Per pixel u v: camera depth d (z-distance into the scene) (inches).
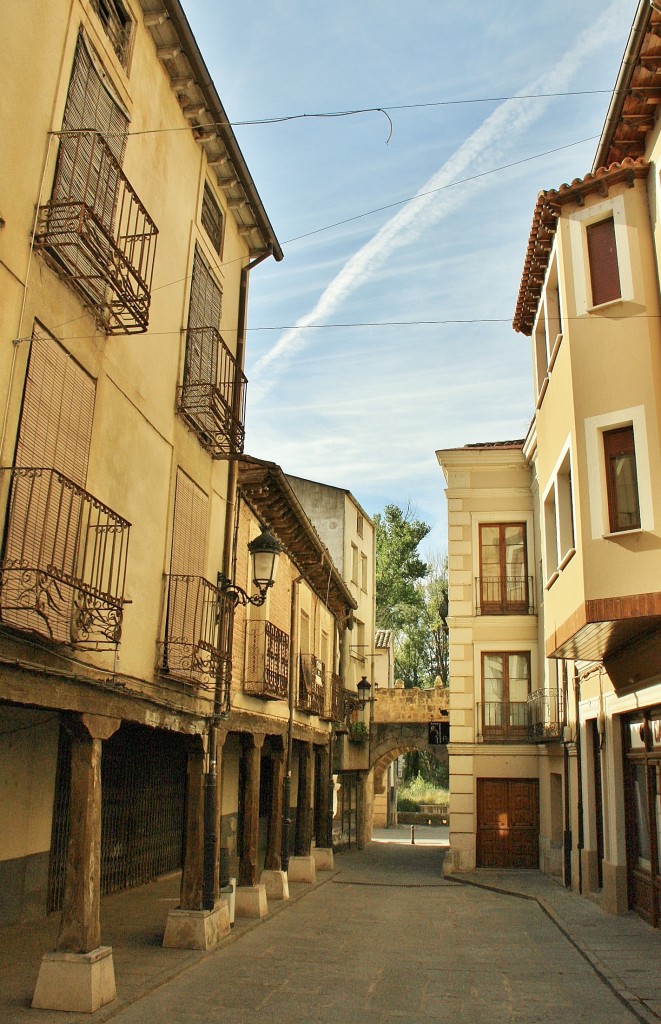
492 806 888.9
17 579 252.1
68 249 309.0
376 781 1797.5
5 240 268.7
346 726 1084.5
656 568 410.0
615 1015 316.8
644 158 458.9
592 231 482.0
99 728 320.5
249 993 341.1
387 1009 325.4
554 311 562.6
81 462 322.7
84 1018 282.5
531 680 908.0
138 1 386.6
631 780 542.3
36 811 425.7
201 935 414.3
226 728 502.6
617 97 435.5
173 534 428.1
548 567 579.8
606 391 449.4
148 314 369.1
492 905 641.0
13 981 320.5
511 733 897.5
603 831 581.0
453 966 409.7
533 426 844.6
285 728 693.9
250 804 572.4
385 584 2198.6
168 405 424.8
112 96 357.1
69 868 303.0
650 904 495.2
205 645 418.6
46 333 294.7
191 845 436.8
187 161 460.4
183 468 446.3
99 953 300.8
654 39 394.0
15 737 404.8
